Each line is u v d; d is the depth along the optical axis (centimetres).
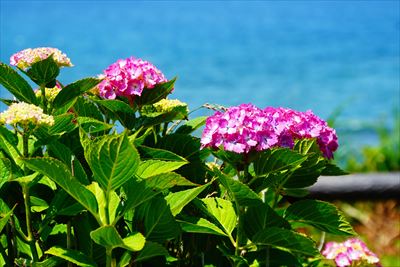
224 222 282
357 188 413
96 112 293
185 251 294
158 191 261
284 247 277
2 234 285
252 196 274
